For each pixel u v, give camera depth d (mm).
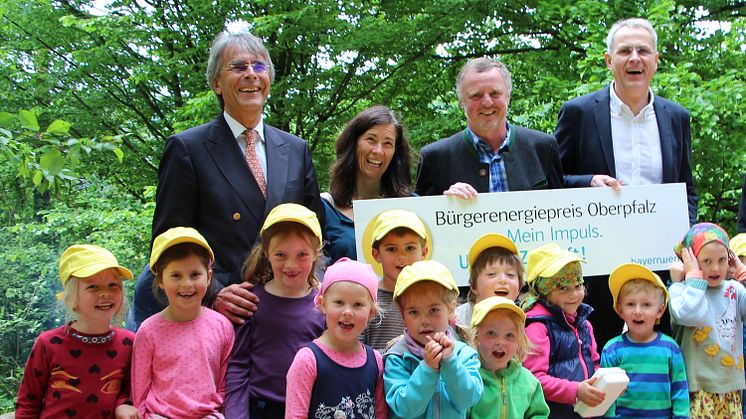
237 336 3441
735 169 8648
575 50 10977
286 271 3418
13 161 4172
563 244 4469
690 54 9453
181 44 11219
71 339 3234
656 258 4551
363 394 3080
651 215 4566
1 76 11562
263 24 9898
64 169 4266
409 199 4289
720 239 4047
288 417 3008
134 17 10852
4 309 10633
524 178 4586
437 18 10797
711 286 4137
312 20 10266
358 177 4414
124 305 3416
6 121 4051
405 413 2975
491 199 4387
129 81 11250
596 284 4629
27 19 10898
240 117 4047
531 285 3971
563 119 5031
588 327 3922
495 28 11344
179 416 3162
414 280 3121
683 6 9828
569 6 9406
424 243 3807
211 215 3824
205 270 3391
